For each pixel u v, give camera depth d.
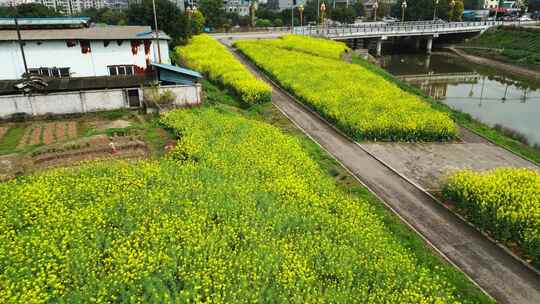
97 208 12.48
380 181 16.67
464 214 14.09
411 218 13.98
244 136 19.33
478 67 52.34
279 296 9.50
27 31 28.78
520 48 54.22
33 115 21.36
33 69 25.77
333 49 47.59
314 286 10.18
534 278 11.23
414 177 17.08
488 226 13.08
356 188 15.84
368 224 12.82
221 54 39.47
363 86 29.92
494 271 11.45
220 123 20.83
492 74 48.19
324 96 26.47
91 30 30.50
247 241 11.57
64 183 14.07
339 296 9.62
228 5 118.12
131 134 19.59
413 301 9.70
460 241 12.77
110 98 22.69
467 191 13.98
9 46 24.91
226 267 10.28
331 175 17.03
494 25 65.00
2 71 25.42
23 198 12.78
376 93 27.92
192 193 13.83
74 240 10.95
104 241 11.23
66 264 9.98
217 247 11.07
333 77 32.66
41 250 10.32
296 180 15.14
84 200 13.34
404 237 12.80
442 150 20.42
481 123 26.81
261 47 46.03
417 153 19.81
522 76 46.81
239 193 13.76
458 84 42.66
